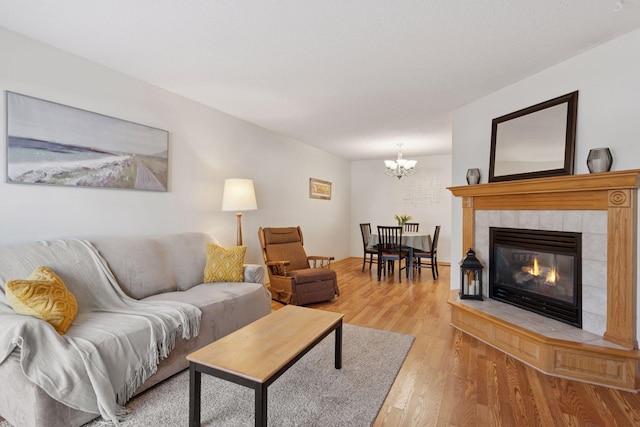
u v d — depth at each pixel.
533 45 2.27
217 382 2.07
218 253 3.15
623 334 2.09
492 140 3.10
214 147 3.76
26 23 2.04
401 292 4.44
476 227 3.28
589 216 2.30
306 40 2.22
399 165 5.57
